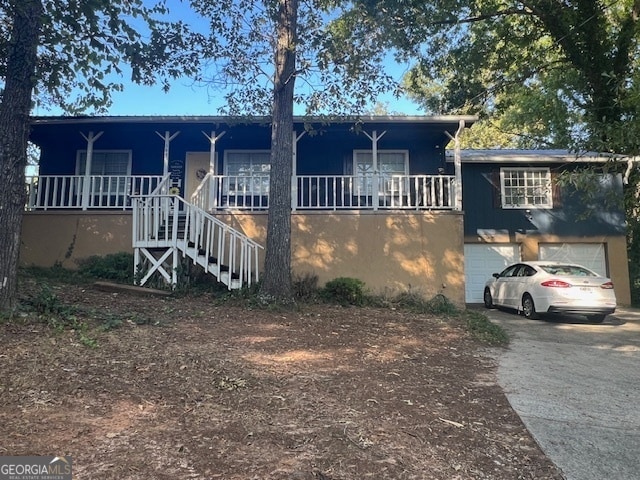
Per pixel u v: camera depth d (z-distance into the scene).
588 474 3.35
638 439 3.96
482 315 10.33
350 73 8.70
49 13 6.95
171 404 3.89
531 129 21.58
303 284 10.72
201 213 10.18
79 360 4.62
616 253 15.13
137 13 7.72
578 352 7.42
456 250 11.52
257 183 14.13
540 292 10.63
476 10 16.06
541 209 15.34
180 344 5.56
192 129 12.92
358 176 12.31
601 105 15.40
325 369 5.25
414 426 3.91
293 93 9.47
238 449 3.24
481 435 3.88
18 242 6.12
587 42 15.55
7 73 6.35
